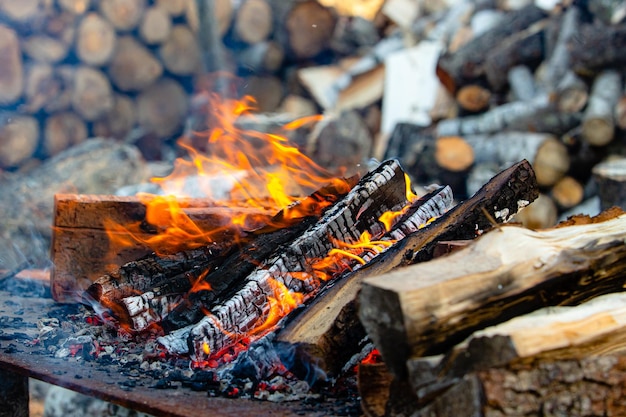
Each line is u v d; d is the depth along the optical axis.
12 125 3.01
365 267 0.94
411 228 1.04
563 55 2.84
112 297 1.02
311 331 0.83
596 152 2.52
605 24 2.68
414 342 0.65
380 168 1.08
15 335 1.05
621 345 0.72
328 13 3.88
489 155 2.66
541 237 0.77
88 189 2.30
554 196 2.54
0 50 2.93
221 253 1.08
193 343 0.90
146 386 0.85
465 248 0.74
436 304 0.66
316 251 1.00
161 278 1.05
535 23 3.11
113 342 1.01
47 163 2.47
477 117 2.99
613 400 0.67
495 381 0.63
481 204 0.97
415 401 0.68
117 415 1.02
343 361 0.83
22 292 1.37
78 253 1.24
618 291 0.81
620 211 0.92
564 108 2.63
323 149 3.23
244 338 0.94
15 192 2.22
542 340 0.66
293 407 0.78
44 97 3.08
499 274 0.71
